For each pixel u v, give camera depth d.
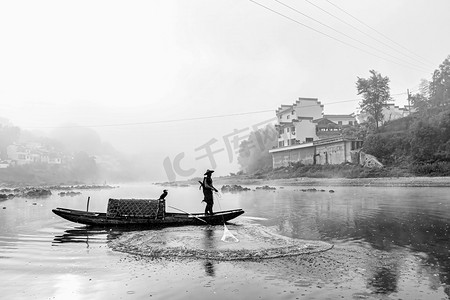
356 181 42.03
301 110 72.38
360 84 57.50
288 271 6.23
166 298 4.94
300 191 35.72
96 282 5.73
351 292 5.09
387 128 55.06
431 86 54.50
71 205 23.78
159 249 8.20
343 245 8.45
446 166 39.62
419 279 5.69
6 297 5.06
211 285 5.48
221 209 19.33
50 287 5.50
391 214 14.36
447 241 8.75
